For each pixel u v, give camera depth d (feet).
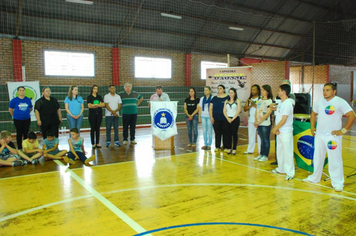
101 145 25.02
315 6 52.37
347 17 58.65
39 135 31.81
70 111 21.85
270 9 48.88
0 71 32.96
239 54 55.16
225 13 45.78
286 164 15.39
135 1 37.63
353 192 13.25
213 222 10.11
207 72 38.55
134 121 25.53
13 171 16.76
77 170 16.99
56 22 35.12
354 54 68.80
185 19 43.57
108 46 40.50
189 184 14.38
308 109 21.49
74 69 38.11
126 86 24.70
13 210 11.20
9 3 31.30
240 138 29.09
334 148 13.44
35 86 31.89
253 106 20.71
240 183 14.53
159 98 24.88
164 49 45.62
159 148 23.26
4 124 31.42
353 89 73.20
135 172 16.57
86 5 35.37
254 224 9.95
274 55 60.59
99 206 11.57
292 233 9.30
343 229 9.60
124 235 9.18
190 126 24.38
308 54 63.10
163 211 11.07
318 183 14.55
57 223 10.07
